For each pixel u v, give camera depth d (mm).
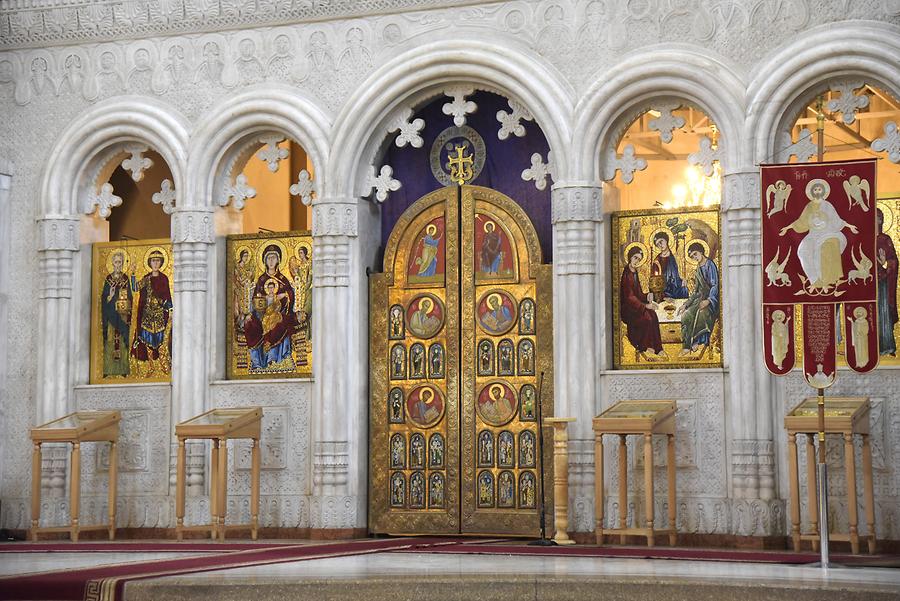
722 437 15641
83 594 11461
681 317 16188
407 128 17297
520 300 17031
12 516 18219
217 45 17969
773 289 12891
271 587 11195
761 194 12984
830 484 15086
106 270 18578
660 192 21219
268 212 21422
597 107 16219
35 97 18688
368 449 17438
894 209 15312
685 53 15945
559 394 16281
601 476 15242
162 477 17812
